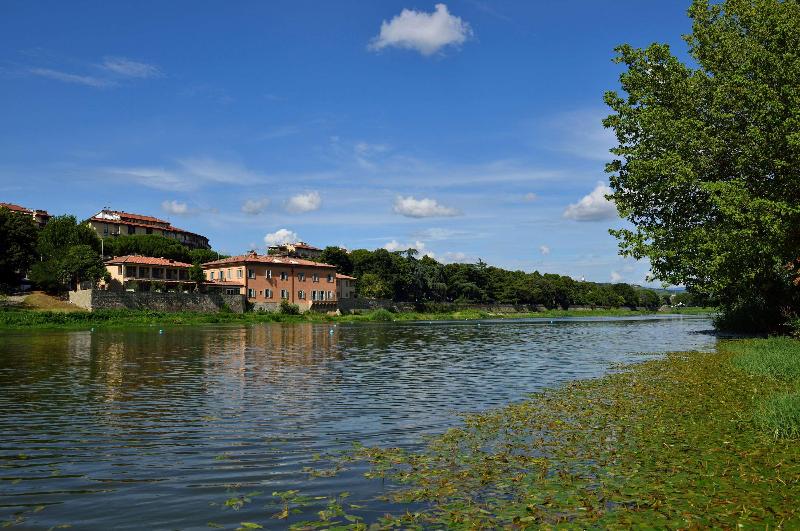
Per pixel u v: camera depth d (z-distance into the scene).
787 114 29.06
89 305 84.44
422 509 9.47
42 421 16.73
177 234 155.25
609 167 41.06
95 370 29.41
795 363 24.83
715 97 34.12
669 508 9.39
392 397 21.45
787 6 33.56
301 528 8.66
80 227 105.12
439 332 71.75
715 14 39.22
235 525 8.80
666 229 36.94
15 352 39.25
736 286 40.12
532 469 11.74
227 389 23.30
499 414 17.88
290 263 116.94
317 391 22.91
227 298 103.12
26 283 100.06
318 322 103.50
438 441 14.34
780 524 8.73
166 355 37.84
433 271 157.12
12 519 9.07
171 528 8.70
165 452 13.26
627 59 39.88
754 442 13.63
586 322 113.38
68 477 11.34
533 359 36.84
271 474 11.53
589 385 24.11
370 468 11.91
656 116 36.06
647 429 15.23
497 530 8.58
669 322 113.31
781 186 30.31
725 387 22.16
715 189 30.58
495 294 172.50
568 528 8.62
